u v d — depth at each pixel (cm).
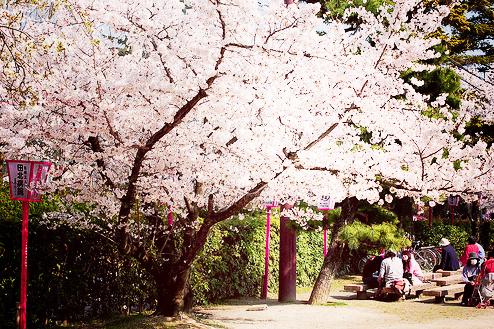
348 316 1341
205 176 975
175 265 1101
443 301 1641
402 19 938
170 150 952
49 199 1048
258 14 820
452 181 1044
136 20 875
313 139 1009
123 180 1042
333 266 1555
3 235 1023
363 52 988
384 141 1134
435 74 1509
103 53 931
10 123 915
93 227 1134
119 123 900
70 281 1139
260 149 956
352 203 1530
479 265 1742
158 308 1148
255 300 1609
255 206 1180
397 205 1988
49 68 912
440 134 1009
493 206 2906
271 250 1784
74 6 864
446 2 1941
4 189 1140
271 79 941
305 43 855
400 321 1294
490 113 2359
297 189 1061
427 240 2948
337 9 1369
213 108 908
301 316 1325
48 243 1093
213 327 1120
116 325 1105
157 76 872
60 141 952
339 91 973
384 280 1661
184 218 1128
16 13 860
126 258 1251
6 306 1026
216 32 891
